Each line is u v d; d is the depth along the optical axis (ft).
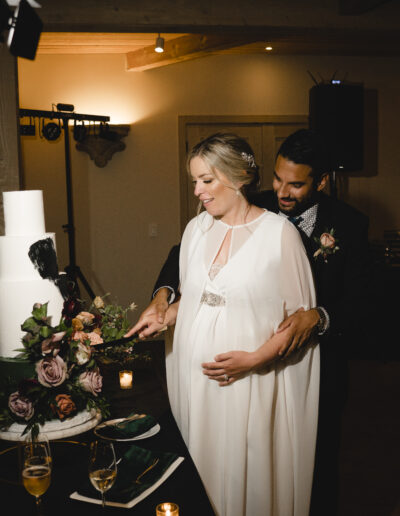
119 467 4.22
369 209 18.71
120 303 17.98
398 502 8.59
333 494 6.16
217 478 5.24
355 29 11.98
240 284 5.12
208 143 5.00
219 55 17.58
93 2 10.89
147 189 17.78
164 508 3.66
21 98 16.90
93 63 17.11
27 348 4.30
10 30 3.68
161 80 17.47
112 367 6.82
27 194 4.69
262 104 17.92
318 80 18.04
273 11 11.62
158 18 11.16
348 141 16.20
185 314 5.45
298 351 5.39
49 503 3.80
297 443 5.41
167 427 5.15
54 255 4.81
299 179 5.64
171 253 6.38
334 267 5.96
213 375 4.98
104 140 17.13
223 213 5.24
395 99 18.42
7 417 4.44
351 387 13.76
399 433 11.08
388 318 15.99
